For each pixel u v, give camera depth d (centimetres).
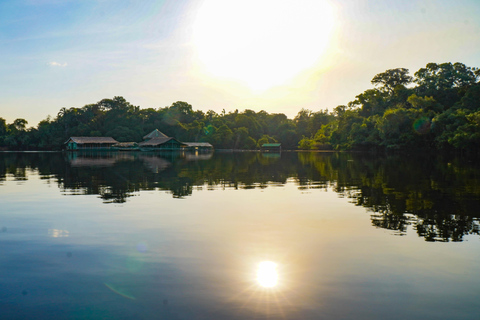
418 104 7494
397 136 7581
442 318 582
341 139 10406
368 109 10331
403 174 2814
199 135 14975
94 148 12369
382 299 645
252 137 16375
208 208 1464
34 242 985
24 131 13462
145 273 767
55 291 684
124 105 14838
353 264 812
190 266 807
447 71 8506
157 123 14962
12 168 3744
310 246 945
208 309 614
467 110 6406
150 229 1123
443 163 4188
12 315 597
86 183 2330
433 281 717
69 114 13662
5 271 780
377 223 1185
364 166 3838
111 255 879
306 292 676
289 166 4006
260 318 583
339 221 1221
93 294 671
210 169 3559
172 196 1781
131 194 1847
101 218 1277
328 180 2473
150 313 601
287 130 16600
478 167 3494
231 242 986
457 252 884
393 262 821
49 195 1809
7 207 1485
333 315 593
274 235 1052
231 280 732
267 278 739
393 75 10488
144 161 5225
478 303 629
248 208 1461
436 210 1373
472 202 1533
